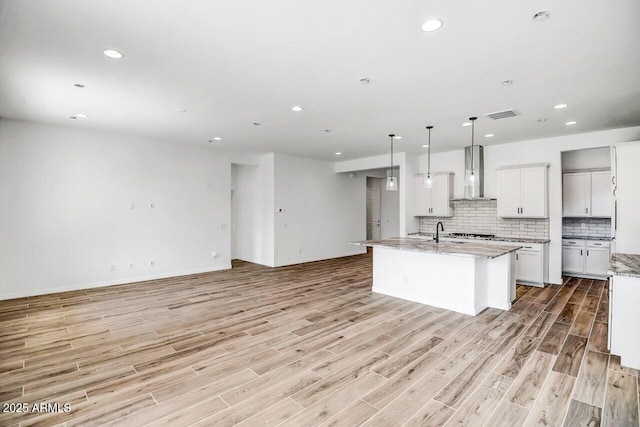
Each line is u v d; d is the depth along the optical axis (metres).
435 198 6.98
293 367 2.74
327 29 2.32
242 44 2.54
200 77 3.17
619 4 2.01
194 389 2.41
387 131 5.30
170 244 6.31
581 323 3.75
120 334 3.45
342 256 9.02
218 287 5.50
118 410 2.15
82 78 3.19
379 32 2.36
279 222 7.54
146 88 3.46
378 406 2.21
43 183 4.96
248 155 7.53
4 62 2.84
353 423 2.03
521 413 2.13
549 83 3.30
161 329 3.59
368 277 6.30
